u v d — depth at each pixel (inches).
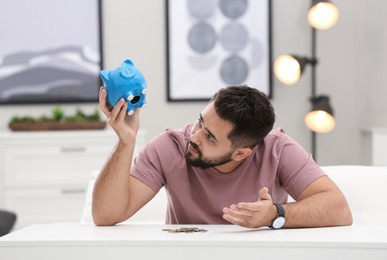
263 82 193.0
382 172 90.4
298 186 78.2
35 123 172.6
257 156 80.6
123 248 57.4
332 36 195.6
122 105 69.9
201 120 75.0
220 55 192.4
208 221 80.4
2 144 166.6
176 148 80.7
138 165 79.7
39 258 58.1
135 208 77.8
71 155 169.5
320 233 62.5
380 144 157.2
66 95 190.2
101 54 189.9
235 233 62.9
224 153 75.2
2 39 188.2
